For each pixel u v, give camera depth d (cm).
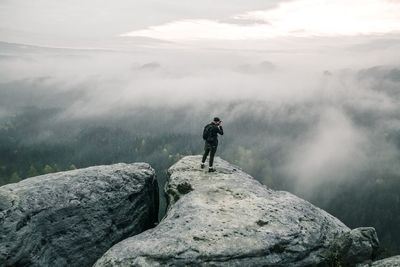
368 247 1211
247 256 1170
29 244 1327
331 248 1286
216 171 1852
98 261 1159
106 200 1593
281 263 1198
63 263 1438
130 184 1709
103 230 1555
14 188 1507
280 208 1452
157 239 1212
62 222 1455
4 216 1331
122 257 1134
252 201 1498
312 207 1557
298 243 1263
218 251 1162
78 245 1480
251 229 1278
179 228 1275
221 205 1455
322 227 1396
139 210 1731
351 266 1218
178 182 1742
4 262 1240
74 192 1542
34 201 1437
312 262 1245
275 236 1255
